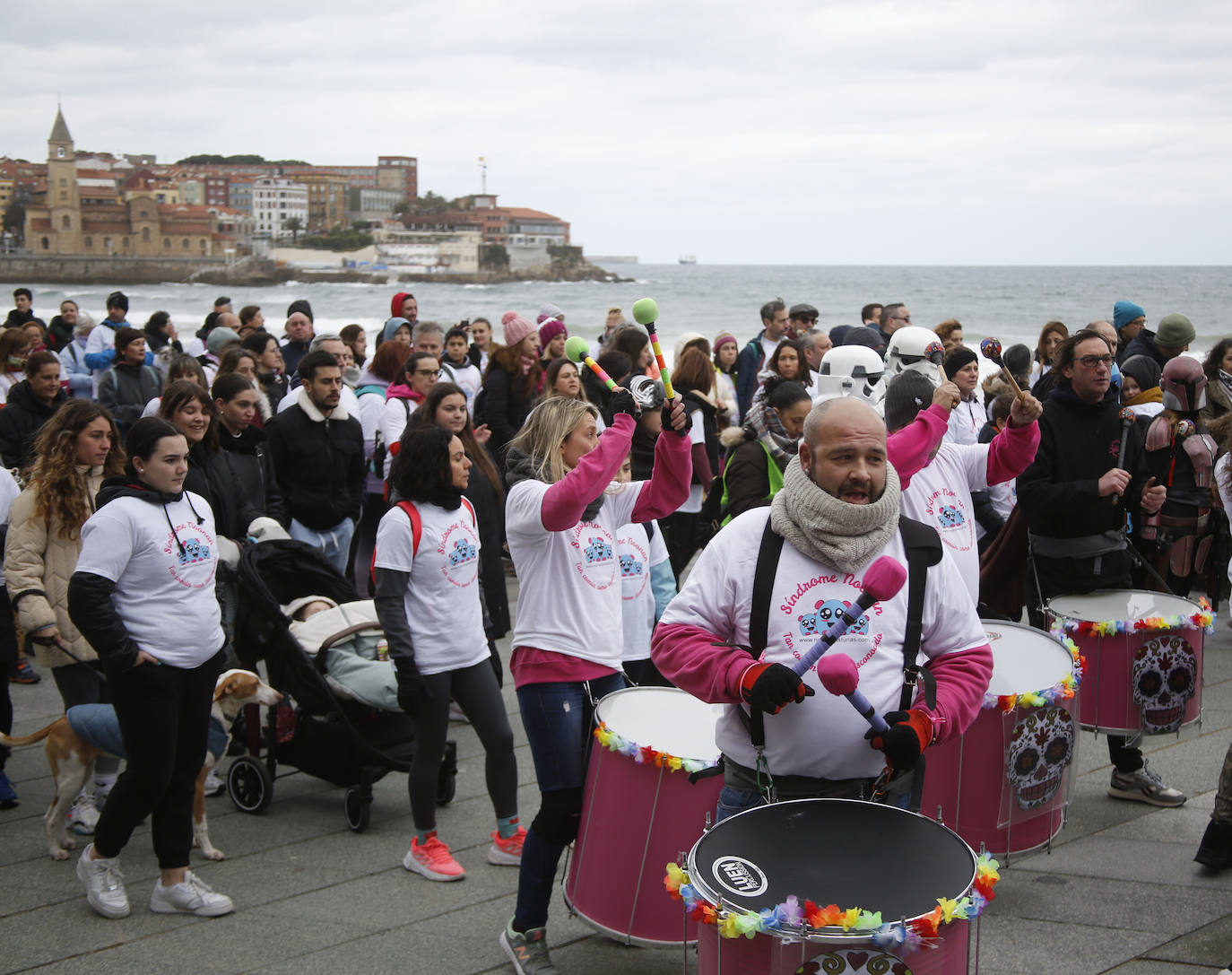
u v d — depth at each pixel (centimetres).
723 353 1077
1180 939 363
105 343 1141
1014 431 405
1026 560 506
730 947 221
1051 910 388
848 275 15550
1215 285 8050
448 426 556
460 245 17125
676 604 268
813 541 252
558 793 360
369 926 399
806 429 257
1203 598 455
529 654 375
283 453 665
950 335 902
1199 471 683
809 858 228
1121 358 890
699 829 324
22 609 458
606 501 393
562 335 913
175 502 404
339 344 830
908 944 207
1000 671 373
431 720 433
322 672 495
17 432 712
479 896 421
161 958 379
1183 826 458
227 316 1131
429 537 428
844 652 251
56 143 15688
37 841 479
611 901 336
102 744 442
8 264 14975
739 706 264
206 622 406
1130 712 440
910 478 383
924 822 239
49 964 375
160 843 409
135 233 15838
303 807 518
